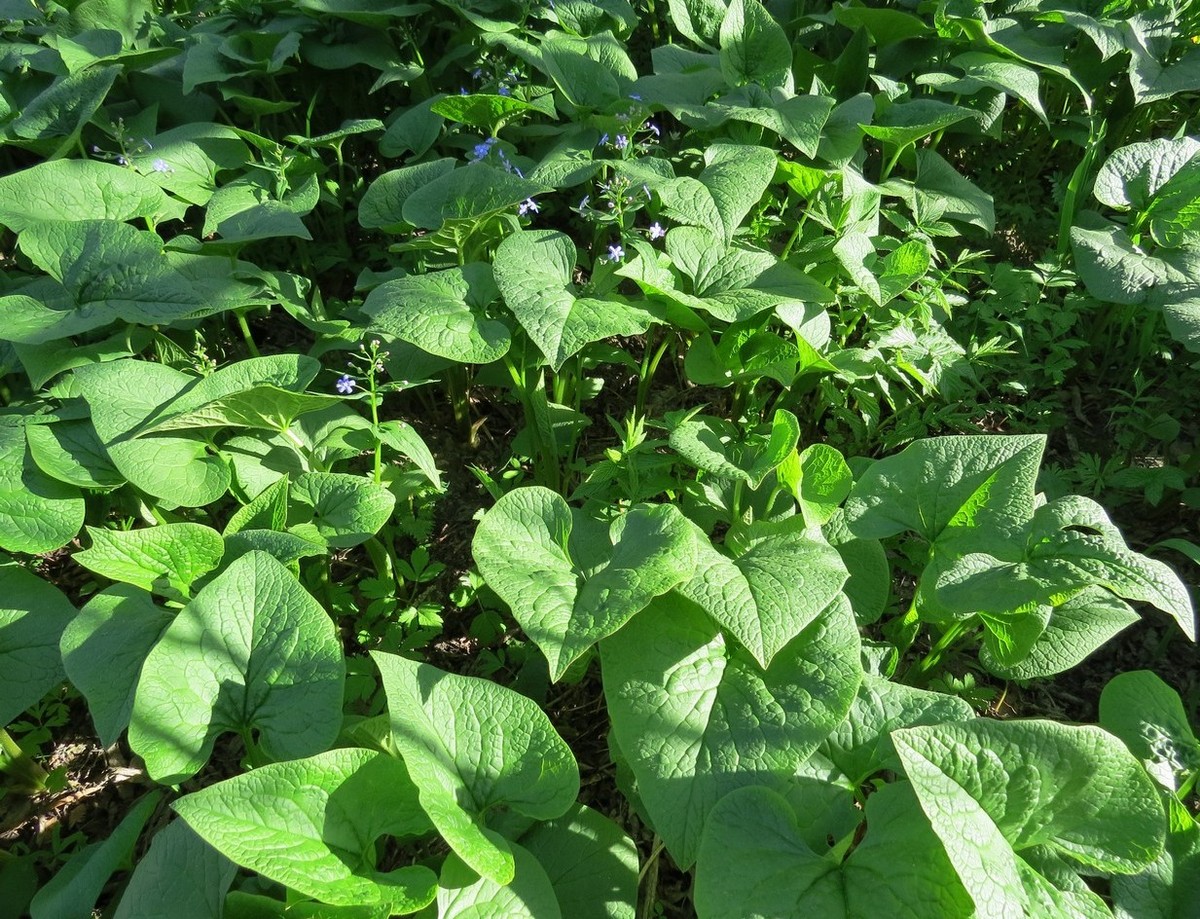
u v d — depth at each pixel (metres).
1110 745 0.57
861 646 0.72
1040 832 0.57
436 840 0.72
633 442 0.84
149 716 0.61
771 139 1.13
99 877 0.61
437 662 0.87
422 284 0.85
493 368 1.01
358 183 1.24
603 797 0.79
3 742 0.78
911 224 1.04
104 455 0.82
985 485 0.71
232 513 0.95
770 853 0.57
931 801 0.54
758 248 0.96
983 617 0.68
